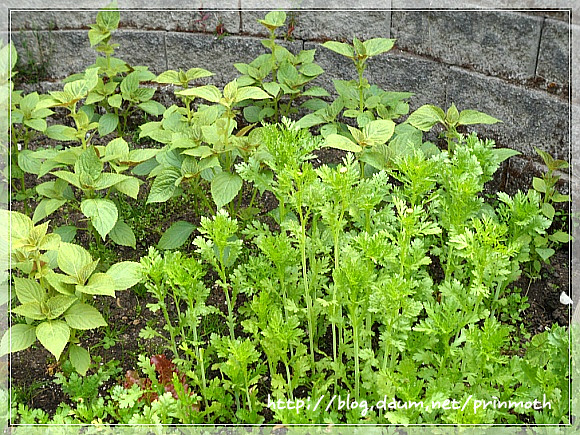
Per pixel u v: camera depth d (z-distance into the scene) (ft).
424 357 8.68
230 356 8.46
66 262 9.49
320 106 14.92
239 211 13.30
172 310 11.78
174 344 9.65
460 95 14.40
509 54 13.28
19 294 9.30
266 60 14.94
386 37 15.52
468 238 8.48
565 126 12.62
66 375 10.21
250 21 16.94
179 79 13.08
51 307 9.34
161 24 17.56
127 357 10.87
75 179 11.00
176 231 12.09
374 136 10.85
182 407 8.73
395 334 8.62
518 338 10.77
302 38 16.70
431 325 8.33
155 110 14.83
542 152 11.78
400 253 8.32
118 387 8.61
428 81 14.96
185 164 11.71
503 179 13.99
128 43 17.84
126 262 9.91
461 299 8.90
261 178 9.78
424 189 8.77
